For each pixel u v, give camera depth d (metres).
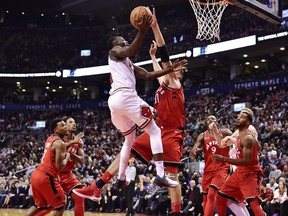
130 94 4.16
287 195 9.92
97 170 15.03
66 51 34.34
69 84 33.75
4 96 34.25
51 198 5.59
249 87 23.98
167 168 4.98
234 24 26.05
